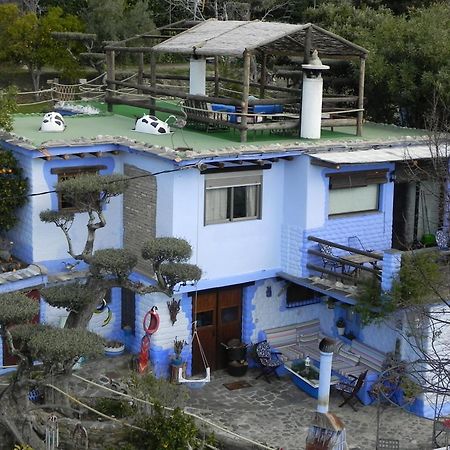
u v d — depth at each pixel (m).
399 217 24.55
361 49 24.20
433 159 19.30
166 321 21.05
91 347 14.63
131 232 21.95
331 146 21.77
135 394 18.16
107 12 48.12
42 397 18.38
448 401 20.30
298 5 47.50
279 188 22.06
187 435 16.89
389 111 30.31
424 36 28.00
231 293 22.19
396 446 17.56
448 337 20.06
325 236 22.09
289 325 23.11
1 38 45.78
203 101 23.62
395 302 19.56
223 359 22.31
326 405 17.39
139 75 28.48
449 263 21.17
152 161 20.88
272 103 23.34
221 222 21.27
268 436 18.97
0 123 22.72
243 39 23.33
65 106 29.66
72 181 18.22
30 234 21.27
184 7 48.66
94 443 17.20
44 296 17.39
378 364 20.98
